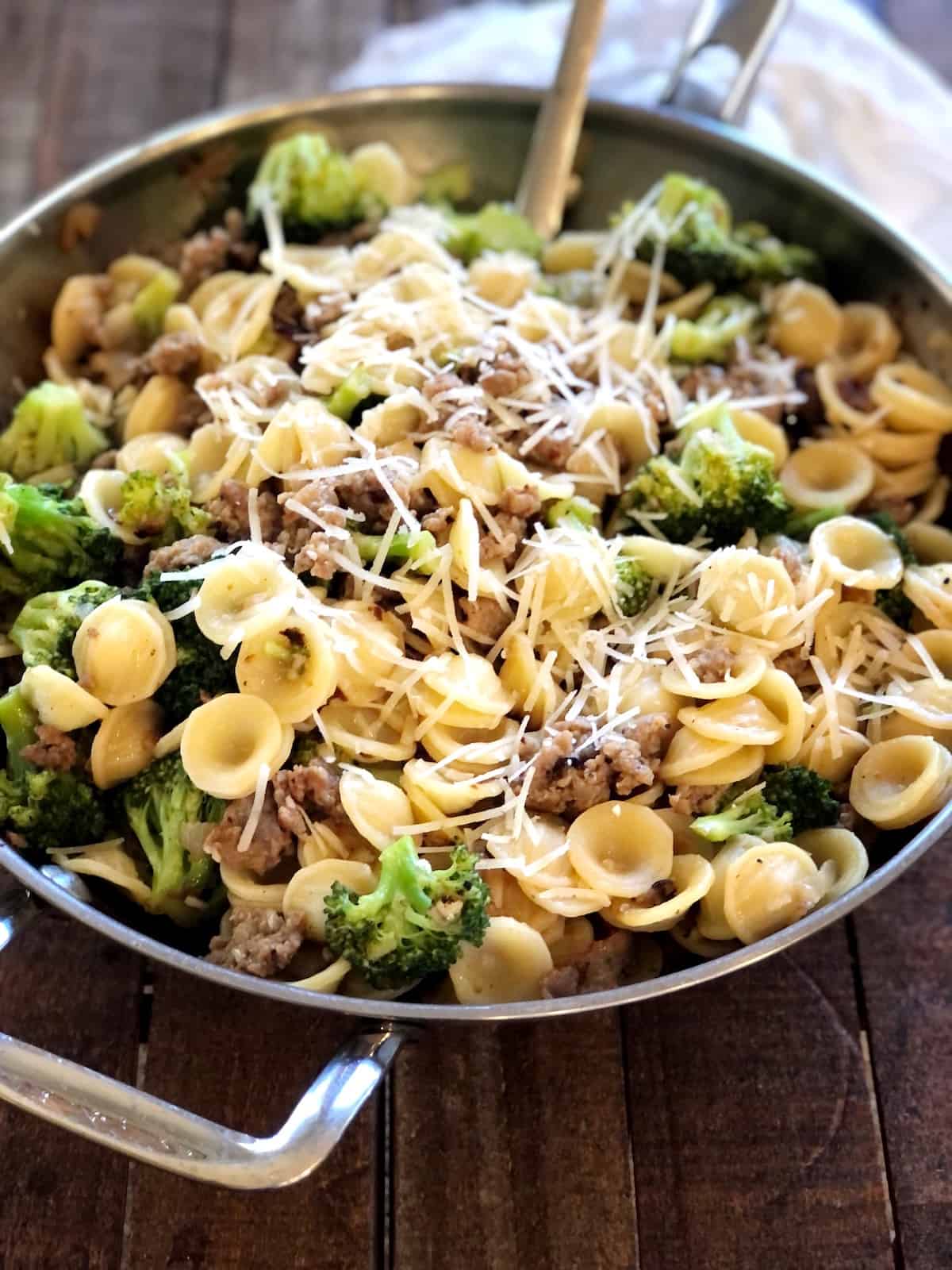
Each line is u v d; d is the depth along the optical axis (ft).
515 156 1.34
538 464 1.10
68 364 1.24
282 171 1.26
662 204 1.27
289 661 0.98
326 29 1.66
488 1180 0.95
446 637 1.00
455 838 0.95
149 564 1.03
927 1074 1.00
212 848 0.94
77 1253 0.92
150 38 1.62
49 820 0.96
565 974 0.93
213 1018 1.01
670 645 1.00
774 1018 1.01
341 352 1.09
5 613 1.07
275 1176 0.76
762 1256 0.93
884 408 1.20
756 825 0.96
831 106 1.49
